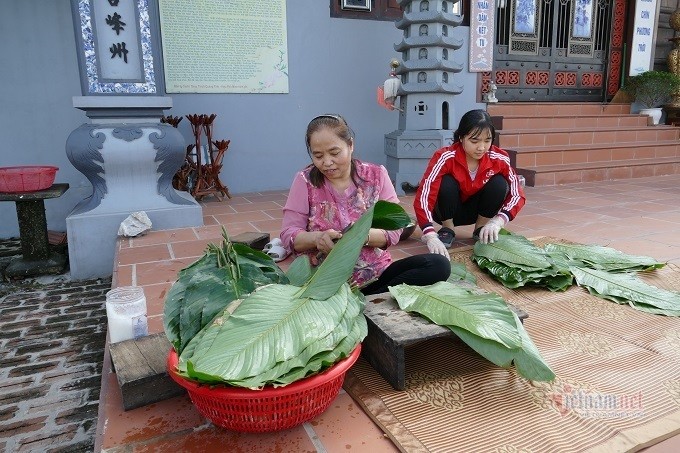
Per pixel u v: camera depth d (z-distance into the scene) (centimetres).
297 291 143
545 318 216
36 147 505
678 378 165
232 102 575
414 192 552
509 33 748
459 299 169
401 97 568
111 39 379
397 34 634
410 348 186
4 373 260
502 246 276
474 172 316
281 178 614
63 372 261
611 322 210
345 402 154
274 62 582
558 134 689
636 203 485
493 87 710
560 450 130
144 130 388
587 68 816
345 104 626
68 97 506
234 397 118
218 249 157
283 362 120
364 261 208
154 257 327
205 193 535
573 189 577
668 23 854
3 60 482
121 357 160
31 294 366
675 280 260
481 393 157
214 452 130
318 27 596
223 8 550
